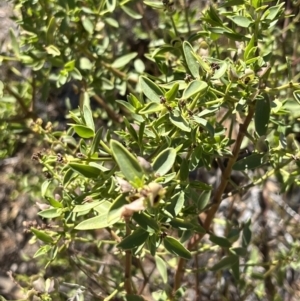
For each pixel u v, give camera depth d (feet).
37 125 1.00
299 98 0.79
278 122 0.89
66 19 1.18
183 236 0.94
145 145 0.80
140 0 1.57
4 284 1.55
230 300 1.39
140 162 0.62
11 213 1.66
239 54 0.90
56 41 1.25
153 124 0.75
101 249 1.41
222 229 1.46
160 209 0.70
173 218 0.73
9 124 1.38
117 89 1.44
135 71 1.45
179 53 1.10
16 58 1.24
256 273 1.30
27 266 1.59
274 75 1.23
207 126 0.74
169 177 0.66
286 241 1.49
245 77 0.77
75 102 1.66
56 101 1.64
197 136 0.80
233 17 0.80
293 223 1.57
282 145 0.93
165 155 0.65
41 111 1.59
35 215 1.66
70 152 1.04
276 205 1.55
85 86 1.29
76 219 0.93
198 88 0.73
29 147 1.57
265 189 1.56
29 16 1.25
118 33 1.50
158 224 0.70
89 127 0.73
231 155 0.89
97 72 1.32
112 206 0.61
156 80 1.04
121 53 1.49
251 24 0.80
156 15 1.66
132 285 1.07
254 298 1.43
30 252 1.62
